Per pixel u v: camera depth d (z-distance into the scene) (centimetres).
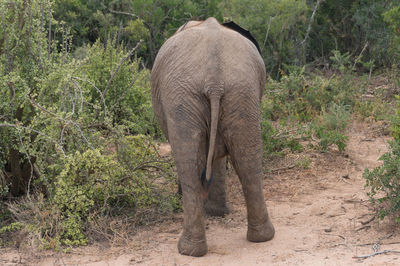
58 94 771
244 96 535
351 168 938
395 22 1619
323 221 687
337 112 1202
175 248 610
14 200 773
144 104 1066
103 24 1848
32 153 692
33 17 816
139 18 1848
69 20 1834
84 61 773
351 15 1970
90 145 687
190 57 546
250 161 560
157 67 600
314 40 2053
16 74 745
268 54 1855
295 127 1176
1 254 607
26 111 754
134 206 778
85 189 696
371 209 707
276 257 566
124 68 1064
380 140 1101
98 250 619
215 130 527
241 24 1827
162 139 1116
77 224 650
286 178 904
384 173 672
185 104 539
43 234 649
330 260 548
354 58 1945
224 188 734
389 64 1803
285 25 1848
